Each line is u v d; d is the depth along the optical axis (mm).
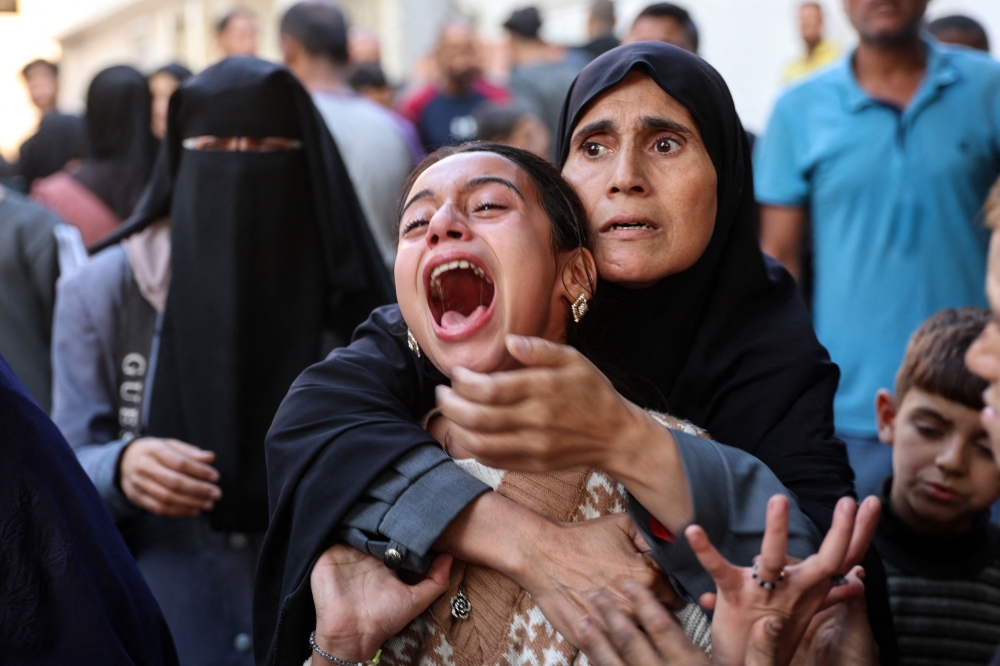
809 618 1385
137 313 2611
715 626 1378
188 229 2555
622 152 1689
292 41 4500
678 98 1701
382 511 1542
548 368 1332
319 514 1565
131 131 4664
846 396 3381
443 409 1346
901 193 3377
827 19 6812
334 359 1766
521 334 1538
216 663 2412
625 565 1494
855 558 1393
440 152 1698
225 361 2482
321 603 1521
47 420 1749
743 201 1892
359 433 1602
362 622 1507
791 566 1362
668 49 1783
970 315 2238
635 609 1404
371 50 7207
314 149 2619
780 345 1822
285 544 1672
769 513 1309
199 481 2395
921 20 3375
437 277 1566
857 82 3520
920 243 3361
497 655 1537
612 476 1450
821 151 3502
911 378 2205
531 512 1543
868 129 3434
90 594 1656
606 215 1676
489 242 1527
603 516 1585
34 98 7688
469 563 1573
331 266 2602
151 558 2492
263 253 2559
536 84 6375
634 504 1478
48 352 3357
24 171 6426
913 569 2188
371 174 4246
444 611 1566
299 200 2619
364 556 1573
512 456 1368
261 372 2537
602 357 1781
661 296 1803
